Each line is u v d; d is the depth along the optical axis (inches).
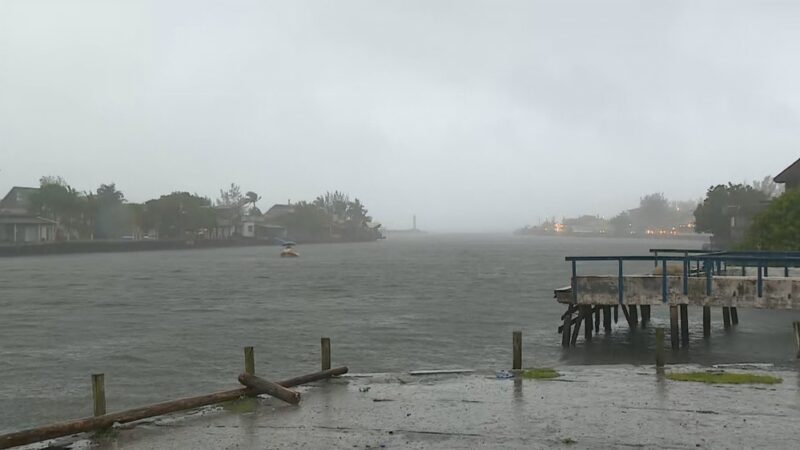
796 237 1636.3
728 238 3673.7
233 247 6289.4
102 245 4515.3
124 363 898.1
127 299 1710.1
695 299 863.7
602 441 406.0
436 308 1534.2
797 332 663.1
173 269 2950.3
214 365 885.8
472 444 405.4
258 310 1496.1
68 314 1409.9
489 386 575.2
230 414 485.7
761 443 395.2
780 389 541.3
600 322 1255.5
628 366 667.4
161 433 439.5
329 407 503.8
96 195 5236.2
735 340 994.7
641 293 899.4
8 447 403.5
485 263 3698.3
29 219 4138.8
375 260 4060.0
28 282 2180.1
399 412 486.0
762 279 827.4
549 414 473.1
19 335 1132.5
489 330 1192.8
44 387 764.0
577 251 5693.9
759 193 3814.0
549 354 946.7
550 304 1605.6
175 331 1180.5
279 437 426.3
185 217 5561.0
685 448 389.1
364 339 1095.6
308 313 1444.4
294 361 914.7
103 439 429.1
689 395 522.9
